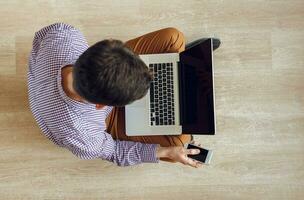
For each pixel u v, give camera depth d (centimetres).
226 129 175
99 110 126
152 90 154
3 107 173
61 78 115
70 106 117
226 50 177
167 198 172
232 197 173
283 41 177
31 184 172
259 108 175
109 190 172
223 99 176
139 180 173
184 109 151
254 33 176
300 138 175
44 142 172
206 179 173
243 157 174
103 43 100
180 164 173
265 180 173
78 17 177
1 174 171
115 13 177
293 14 177
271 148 174
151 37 156
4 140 172
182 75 152
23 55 175
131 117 154
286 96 176
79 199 172
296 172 173
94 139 128
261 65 177
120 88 100
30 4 177
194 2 177
